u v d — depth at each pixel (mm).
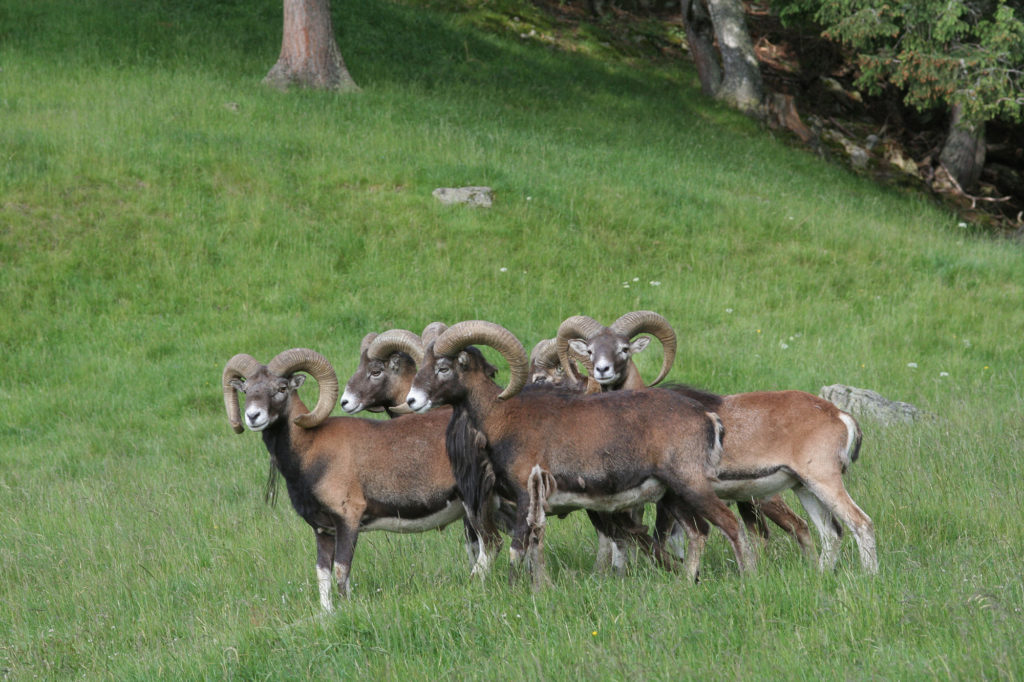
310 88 74562
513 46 94562
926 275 57625
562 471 21094
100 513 31641
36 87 68812
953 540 23641
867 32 73312
